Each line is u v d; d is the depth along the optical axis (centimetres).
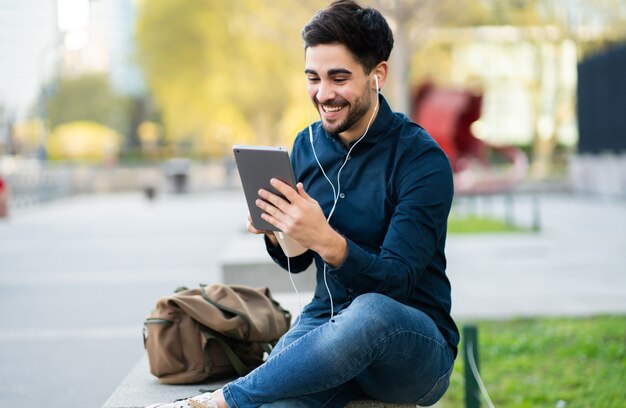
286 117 4550
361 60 323
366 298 307
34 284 1091
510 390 559
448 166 335
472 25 3231
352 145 345
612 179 2536
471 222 1867
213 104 4528
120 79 6334
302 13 2166
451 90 2295
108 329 789
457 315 829
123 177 4003
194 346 396
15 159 4341
